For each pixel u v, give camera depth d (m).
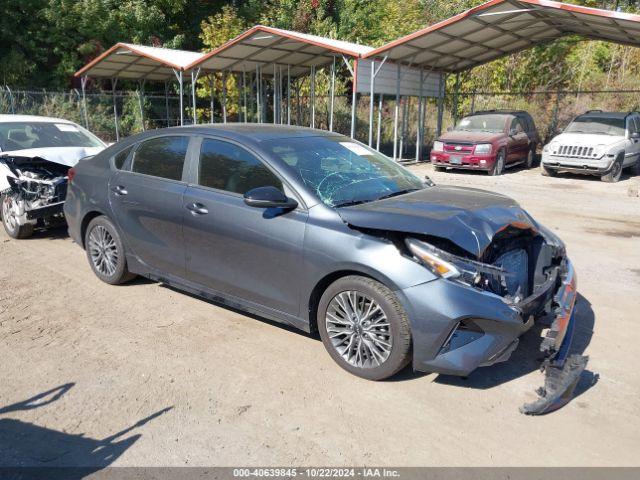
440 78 19.98
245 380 3.56
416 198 3.94
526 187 12.30
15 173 6.75
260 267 3.97
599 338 4.29
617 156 13.13
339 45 15.97
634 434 3.04
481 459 2.81
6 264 6.03
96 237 5.35
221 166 4.29
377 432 3.03
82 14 22.92
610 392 3.48
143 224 4.77
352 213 3.58
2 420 3.09
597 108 23.42
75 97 22.33
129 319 4.54
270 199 3.64
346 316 3.61
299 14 27.00
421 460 2.80
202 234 4.29
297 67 20.02
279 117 20.14
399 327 3.34
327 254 3.57
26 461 2.74
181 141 4.64
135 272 5.05
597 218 8.88
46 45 24.11
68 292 5.15
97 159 5.40
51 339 4.13
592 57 25.61
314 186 3.88
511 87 24.73
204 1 27.23
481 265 3.23
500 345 3.27
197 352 3.95
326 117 23.61
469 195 4.13
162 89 26.27
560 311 3.49
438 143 15.08
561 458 2.82
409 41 14.74
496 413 3.22
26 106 21.05
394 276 3.30
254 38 15.48
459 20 13.58
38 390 3.41
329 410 3.23
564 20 14.26
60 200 6.77
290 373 3.66
